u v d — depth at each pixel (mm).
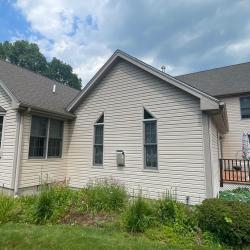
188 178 8367
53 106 11305
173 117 9023
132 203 6523
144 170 9430
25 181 9609
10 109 9984
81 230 5492
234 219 5184
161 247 4719
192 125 8531
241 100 17797
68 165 11898
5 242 4609
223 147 17734
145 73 10055
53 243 4621
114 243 4758
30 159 9953
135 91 10242
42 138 10797
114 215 6535
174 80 8875
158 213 6191
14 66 14266
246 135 14617
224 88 18562
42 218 6207
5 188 9414
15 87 10906
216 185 9812
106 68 11070
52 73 51969
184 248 4809
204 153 8125
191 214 6234
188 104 8727
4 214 6004
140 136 9766
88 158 11266
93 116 11461
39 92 12258
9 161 9562
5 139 9914
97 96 11484
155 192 9008
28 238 4816
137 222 5680
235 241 5105
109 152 10586
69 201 7000
